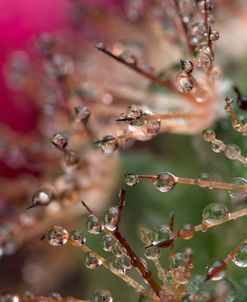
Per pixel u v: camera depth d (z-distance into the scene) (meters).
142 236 0.08
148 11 0.11
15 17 0.12
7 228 0.10
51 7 0.12
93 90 0.10
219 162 0.09
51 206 0.10
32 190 0.11
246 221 0.09
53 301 0.08
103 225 0.08
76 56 0.11
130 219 0.10
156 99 0.10
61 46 0.12
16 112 0.12
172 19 0.10
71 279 0.12
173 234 0.08
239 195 0.08
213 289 0.08
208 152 0.09
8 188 0.11
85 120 0.09
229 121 0.09
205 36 0.08
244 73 0.10
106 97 0.10
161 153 0.10
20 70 0.12
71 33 0.12
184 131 0.09
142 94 0.10
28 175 0.11
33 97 0.12
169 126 0.09
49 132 0.11
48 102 0.11
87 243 0.10
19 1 0.12
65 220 0.10
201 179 0.08
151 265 0.09
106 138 0.08
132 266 0.08
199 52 0.08
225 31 0.11
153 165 0.10
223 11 0.11
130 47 0.10
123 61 0.09
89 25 0.12
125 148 0.10
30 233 0.10
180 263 0.08
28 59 0.12
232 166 0.09
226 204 0.09
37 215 0.10
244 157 0.08
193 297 0.07
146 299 0.08
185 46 0.10
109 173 0.10
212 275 0.07
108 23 0.12
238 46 0.10
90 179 0.10
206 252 0.09
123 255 0.08
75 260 0.12
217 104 0.09
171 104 0.09
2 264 0.12
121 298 0.10
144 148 0.10
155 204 0.10
